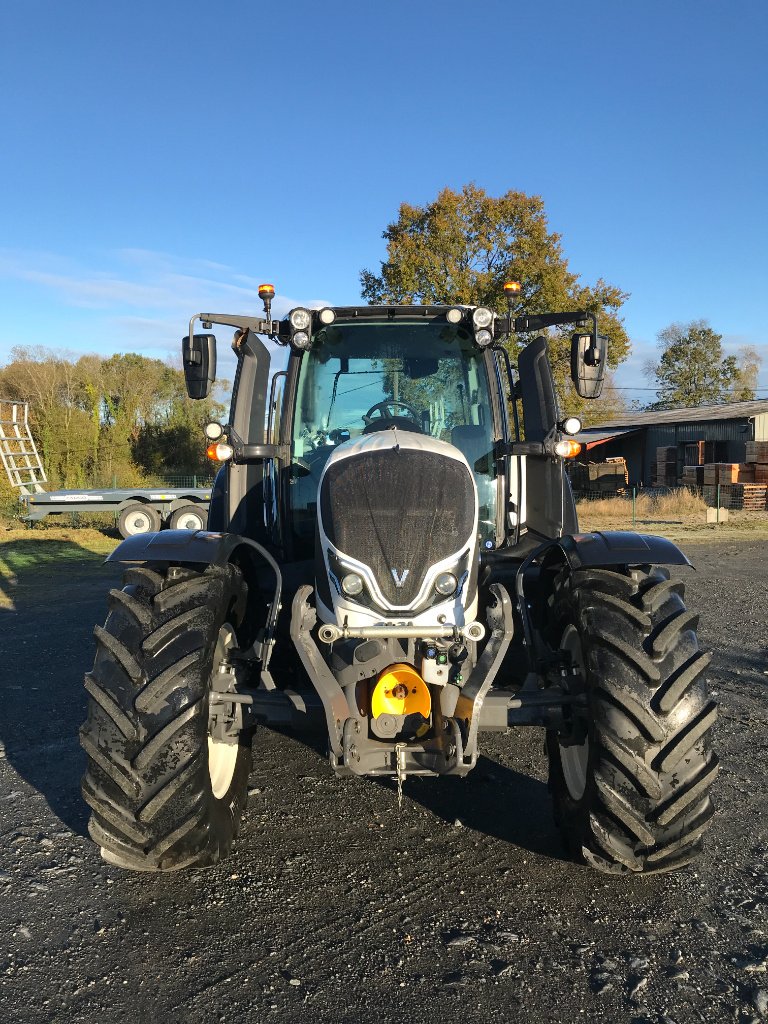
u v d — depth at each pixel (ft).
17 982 8.23
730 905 9.59
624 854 9.35
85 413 101.50
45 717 16.81
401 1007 7.82
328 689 9.34
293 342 12.94
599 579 10.05
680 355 219.00
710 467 82.74
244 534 13.21
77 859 10.86
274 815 12.19
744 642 22.50
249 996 7.99
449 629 9.52
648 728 8.99
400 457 10.40
